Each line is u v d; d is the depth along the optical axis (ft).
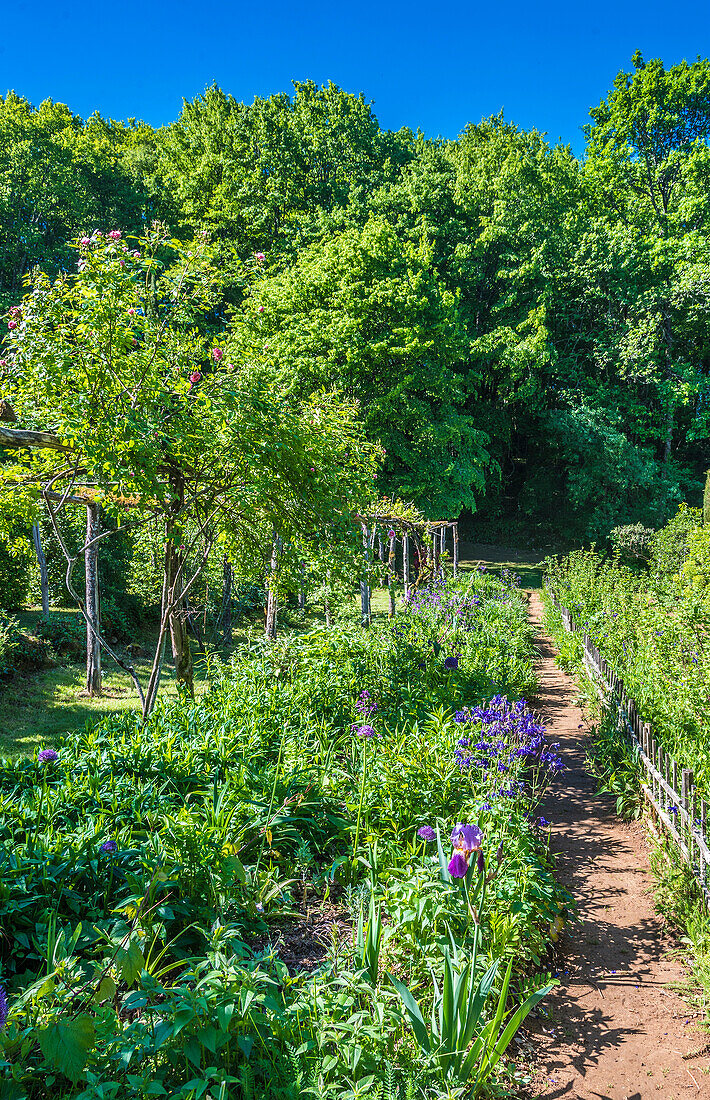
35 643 42.78
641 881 17.43
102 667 43.27
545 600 68.64
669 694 24.03
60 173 109.91
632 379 125.08
